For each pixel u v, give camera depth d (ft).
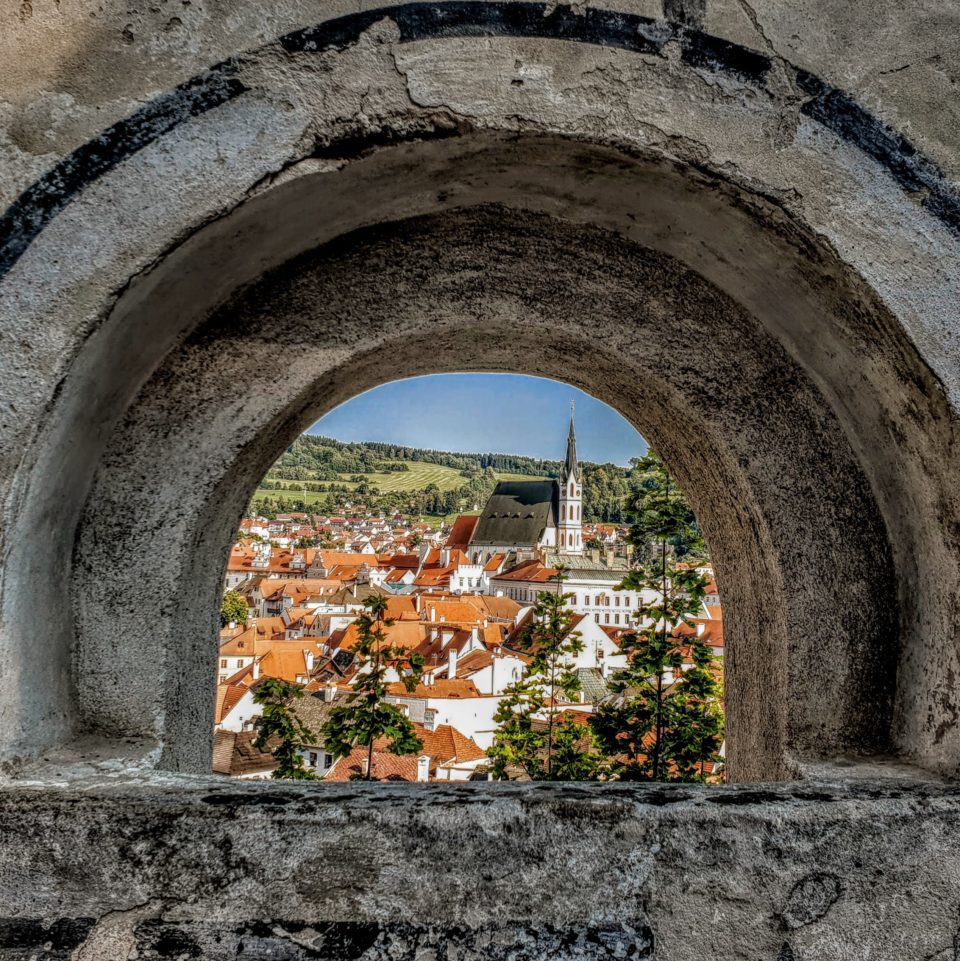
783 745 6.91
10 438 5.06
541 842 5.02
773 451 7.20
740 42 5.55
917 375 5.66
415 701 91.40
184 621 6.89
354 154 5.46
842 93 5.60
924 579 6.41
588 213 6.50
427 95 5.35
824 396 6.87
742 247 6.17
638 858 5.04
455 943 4.94
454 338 7.78
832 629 6.93
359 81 5.33
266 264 6.45
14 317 5.09
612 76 5.45
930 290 5.54
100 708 6.38
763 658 7.68
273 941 4.86
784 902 5.08
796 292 6.23
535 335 7.74
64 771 5.51
